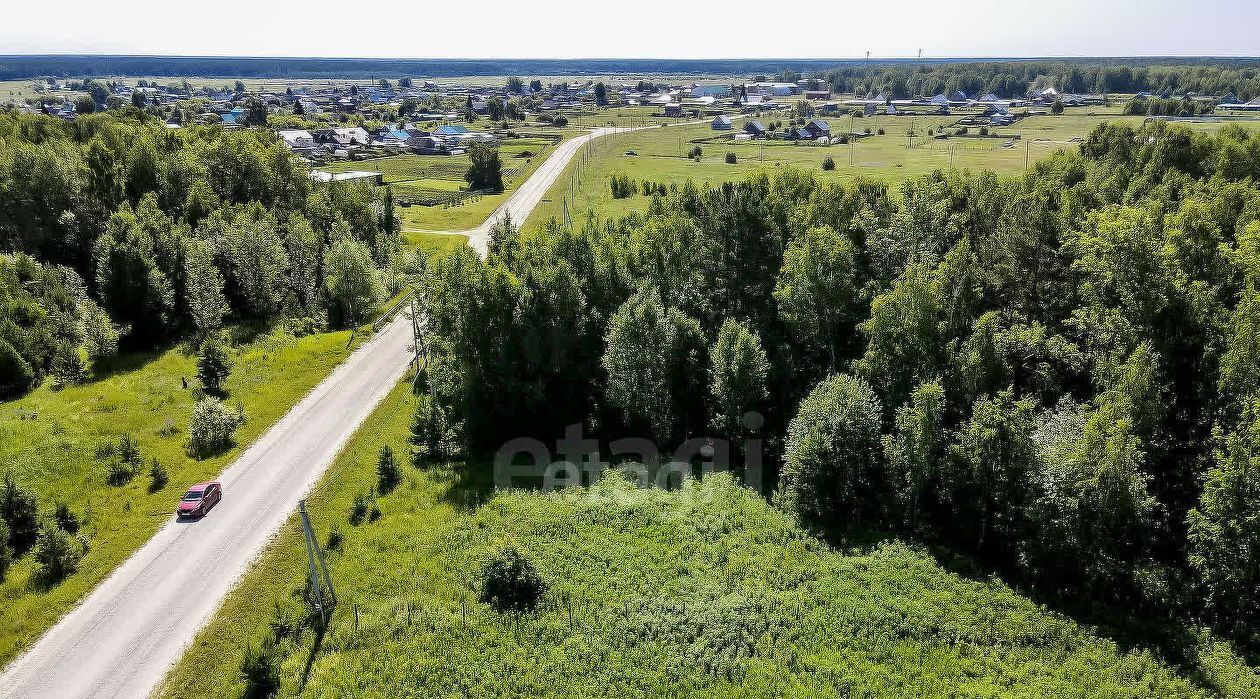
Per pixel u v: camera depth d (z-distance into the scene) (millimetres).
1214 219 65375
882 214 79312
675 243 67812
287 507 47594
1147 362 44906
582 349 61000
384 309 86500
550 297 57844
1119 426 39062
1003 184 89000
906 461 46438
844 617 38094
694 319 62406
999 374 51219
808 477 47281
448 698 33125
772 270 66000
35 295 73312
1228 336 46000
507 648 36031
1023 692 33406
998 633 37375
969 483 45312
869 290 62000
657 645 36281
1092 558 41156
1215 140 94250
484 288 56094
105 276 71750
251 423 58250
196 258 79188
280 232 96812
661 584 40719
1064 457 41531
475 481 51375
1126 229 50344
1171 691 33750
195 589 40125
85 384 64375
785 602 39094
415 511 47469
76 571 41188
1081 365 52750
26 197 84938
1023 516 43125
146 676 34594
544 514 47156
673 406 57688
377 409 61500
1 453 51000
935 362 51875
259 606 38938
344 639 36406
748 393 54812
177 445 54688
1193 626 38031
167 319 74688
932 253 64500
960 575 42281
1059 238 59750
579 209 134750
